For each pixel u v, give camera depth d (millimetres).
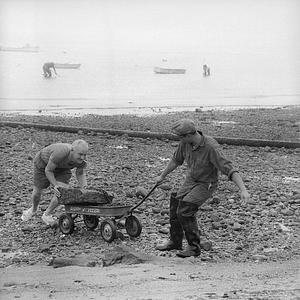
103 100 45438
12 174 17375
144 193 14969
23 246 11398
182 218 10570
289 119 32719
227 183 16438
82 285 8805
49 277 9328
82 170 12344
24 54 112562
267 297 7984
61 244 11414
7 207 13969
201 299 7855
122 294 8266
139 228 11570
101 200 11555
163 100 46781
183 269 9812
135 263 10203
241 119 32594
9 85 57062
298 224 12969
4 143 22797
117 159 20188
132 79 67875
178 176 17531
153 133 24922
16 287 8789
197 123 30359
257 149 22781
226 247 11367
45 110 37656
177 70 79562
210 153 10203
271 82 67438
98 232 12094
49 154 12109
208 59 104250
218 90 57562
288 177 17859
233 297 7988
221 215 13438
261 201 14844
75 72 75625
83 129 26234
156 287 8625
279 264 10281
